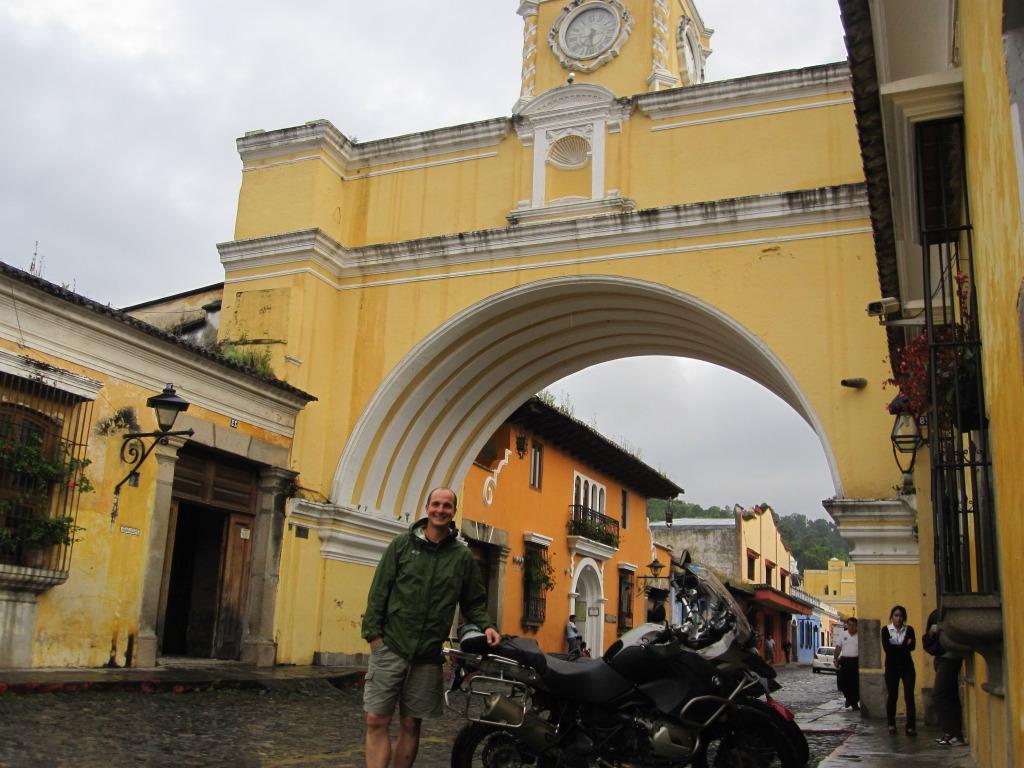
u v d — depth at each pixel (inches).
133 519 438.9
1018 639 145.1
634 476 1080.2
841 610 2529.5
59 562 397.7
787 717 215.8
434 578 195.5
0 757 230.8
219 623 508.4
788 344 498.0
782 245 511.2
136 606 437.1
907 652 368.8
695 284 522.9
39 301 393.4
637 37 581.9
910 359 283.3
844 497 466.6
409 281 589.0
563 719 215.9
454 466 673.6
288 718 356.5
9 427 379.2
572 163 574.2
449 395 621.3
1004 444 151.5
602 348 647.8
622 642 218.8
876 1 228.4
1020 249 123.0
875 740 339.0
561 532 919.7
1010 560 151.6
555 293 563.2
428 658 194.9
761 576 1763.0
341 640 569.0
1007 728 168.6
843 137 517.0
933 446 220.5
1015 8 125.1
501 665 212.8
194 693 396.2
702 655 215.6
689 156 544.4
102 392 428.1
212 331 681.6
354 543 580.7
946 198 253.9
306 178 601.3
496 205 582.6
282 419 554.3
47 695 337.7
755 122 535.2
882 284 344.8
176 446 465.4
